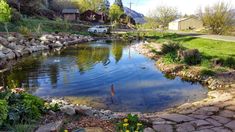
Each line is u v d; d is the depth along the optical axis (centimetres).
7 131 570
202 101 973
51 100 1038
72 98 1090
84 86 1273
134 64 1869
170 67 1612
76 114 757
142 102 1037
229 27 4266
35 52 2517
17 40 2597
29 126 592
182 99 1068
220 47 2231
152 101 1049
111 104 1014
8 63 1894
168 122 717
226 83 1223
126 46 3125
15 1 4944
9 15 2695
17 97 724
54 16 5912
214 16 4266
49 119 699
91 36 4403
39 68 1708
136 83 1336
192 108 866
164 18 7069
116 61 2011
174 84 1309
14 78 1448
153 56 2186
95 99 1076
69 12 7088
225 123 705
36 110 690
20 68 1709
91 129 634
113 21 7738
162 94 1141
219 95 1041
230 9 4250
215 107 847
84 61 1997
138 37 4334
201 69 1454
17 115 632
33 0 5322
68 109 756
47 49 2767
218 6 4256
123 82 1357
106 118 745
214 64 1528
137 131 594
